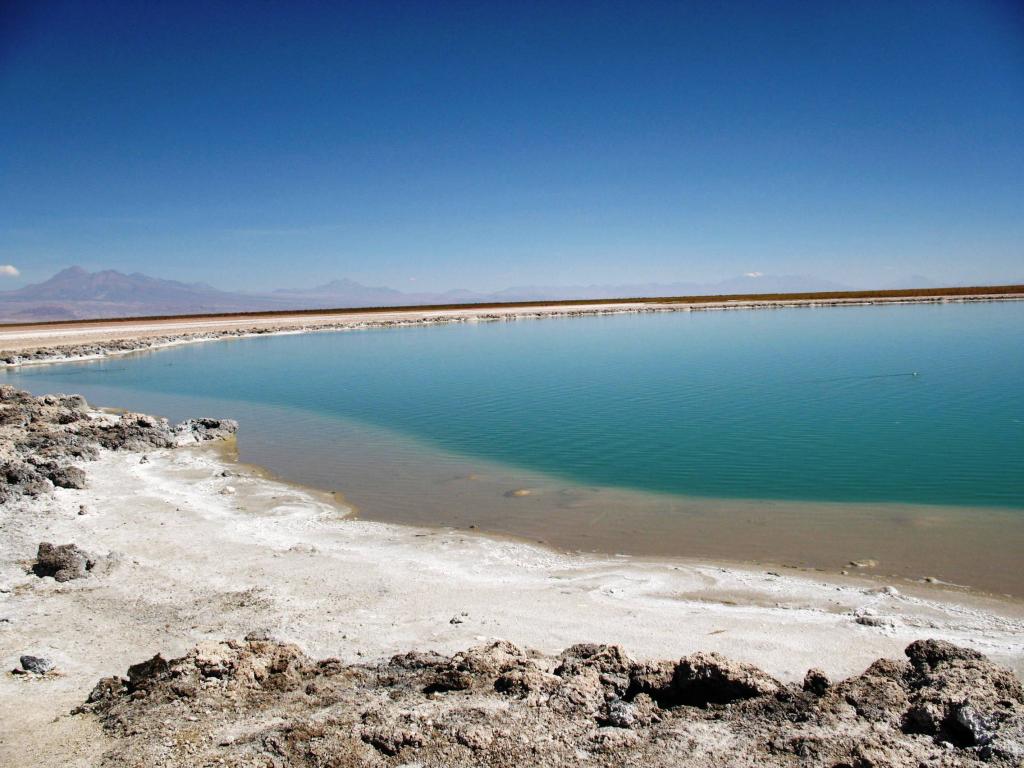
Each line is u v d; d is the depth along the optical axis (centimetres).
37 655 815
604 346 5309
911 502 1477
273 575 1100
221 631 902
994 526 1318
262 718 648
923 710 592
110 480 1703
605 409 2673
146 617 945
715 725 616
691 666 671
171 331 7438
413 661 766
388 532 1331
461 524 1387
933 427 2220
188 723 638
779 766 548
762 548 1227
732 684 656
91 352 5216
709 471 1756
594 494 1581
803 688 664
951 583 1057
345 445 2155
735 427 2281
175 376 4047
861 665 789
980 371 3444
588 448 2038
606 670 719
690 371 3712
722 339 5594
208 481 1716
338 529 1351
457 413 2680
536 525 1374
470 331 7519
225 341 6700
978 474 1678
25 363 4716
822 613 949
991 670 646
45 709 702
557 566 1150
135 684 717
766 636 873
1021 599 995
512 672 698
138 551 1206
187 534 1302
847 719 608
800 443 2034
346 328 8294
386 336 7012
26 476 1487
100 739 630
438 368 4216
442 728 612
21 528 1299
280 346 6062
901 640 858
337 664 780
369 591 1036
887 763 524
